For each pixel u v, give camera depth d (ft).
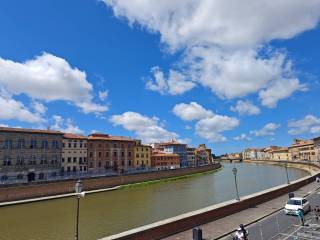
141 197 202.49
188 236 65.62
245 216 85.10
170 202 176.45
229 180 318.24
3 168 223.30
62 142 281.54
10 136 230.68
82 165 295.48
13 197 184.03
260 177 341.82
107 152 322.34
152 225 64.03
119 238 55.57
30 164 239.09
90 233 107.76
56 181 213.05
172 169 359.87
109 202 182.39
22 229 116.67
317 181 177.88
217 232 68.80
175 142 519.19
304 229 70.69
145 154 383.45
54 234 108.06
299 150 596.70
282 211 92.99
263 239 63.41
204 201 176.04
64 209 160.15
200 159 627.46
